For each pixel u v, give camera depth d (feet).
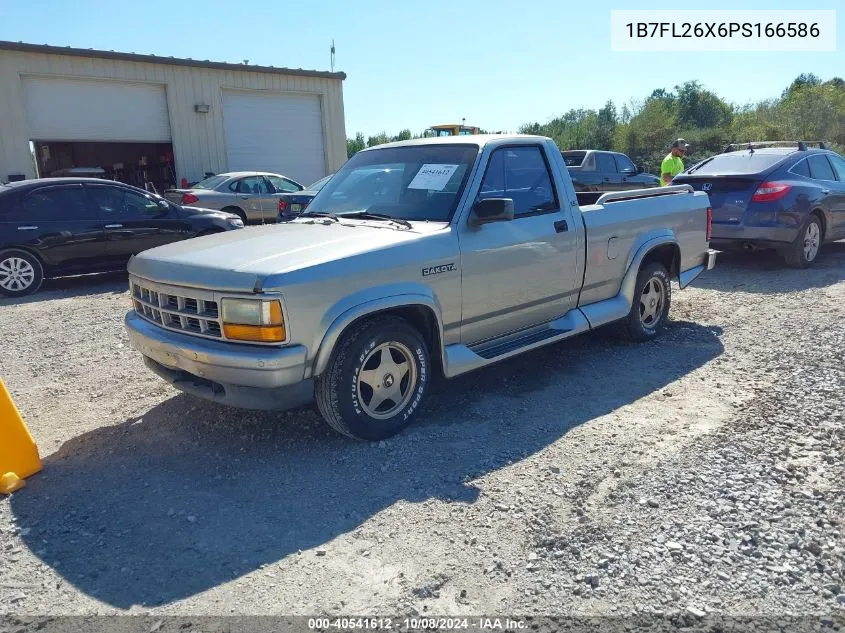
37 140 53.11
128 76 56.29
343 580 9.42
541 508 11.07
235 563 9.89
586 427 14.30
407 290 13.51
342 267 12.60
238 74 62.54
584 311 18.24
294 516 11.12
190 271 12.85
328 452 13.41
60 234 31.96
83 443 14.32
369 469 12.64
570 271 17.43
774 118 149.07
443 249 14.24
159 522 11.06
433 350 14.82
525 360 19.15
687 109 185.98
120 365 19.65
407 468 12.65
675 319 23.24
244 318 12.05
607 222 18.45
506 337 16.47
